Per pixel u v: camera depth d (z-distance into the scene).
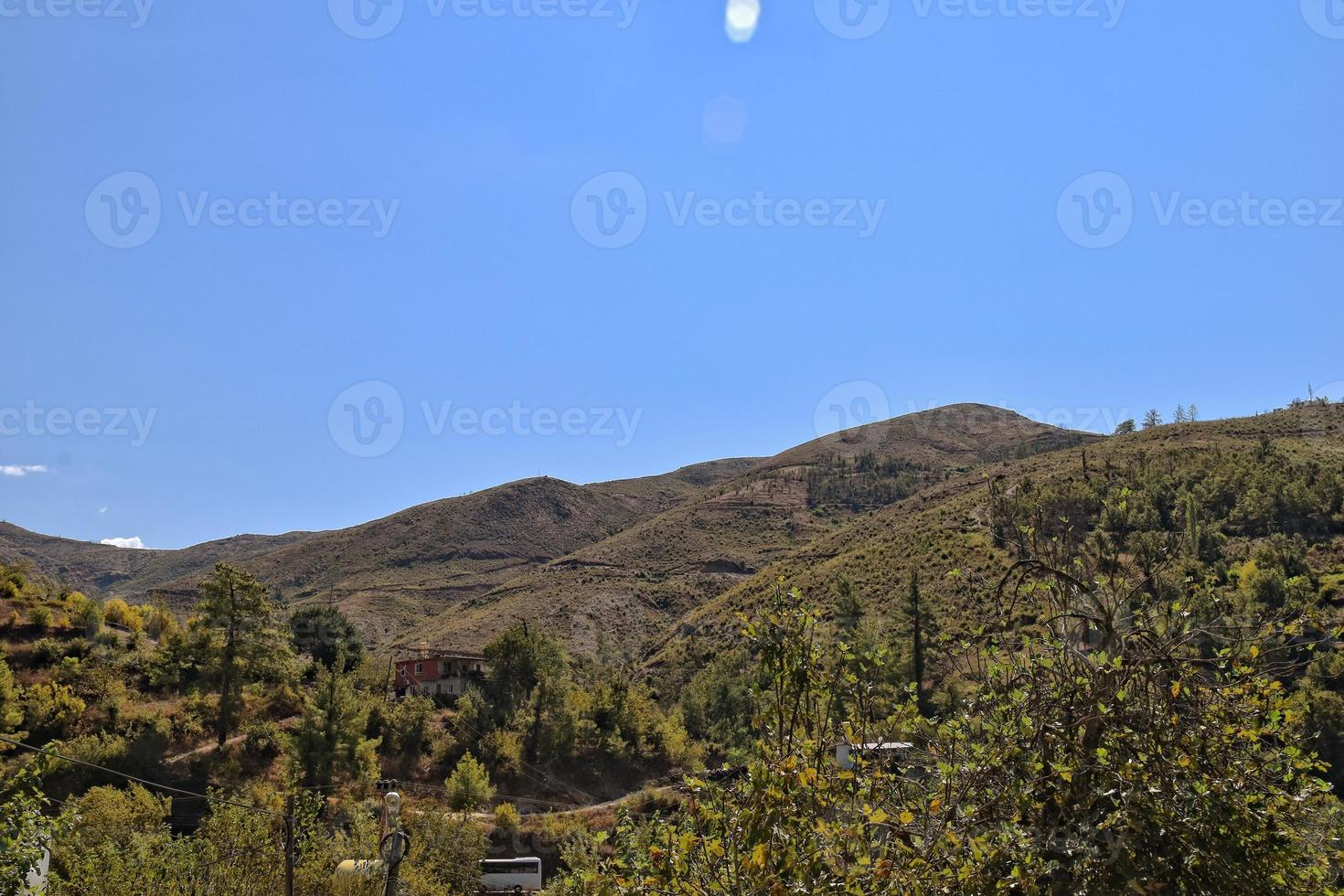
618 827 7.04
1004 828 5.43
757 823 5.29
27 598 63.38
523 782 55.16
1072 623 6.61
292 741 47.28
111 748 44.44
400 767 55.38
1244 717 6.05
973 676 6.83
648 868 6.00
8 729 45.03
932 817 5.66
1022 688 6.38
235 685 53.28
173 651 58.47
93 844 23.69
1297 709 6.20
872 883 5.06
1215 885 5.39
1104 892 5.39
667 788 49.12
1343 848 5.86
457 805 48.66
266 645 54.50
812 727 6.36
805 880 5.12
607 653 94.12
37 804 11.52
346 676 50.66
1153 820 5.47
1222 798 5.59
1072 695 6.10
